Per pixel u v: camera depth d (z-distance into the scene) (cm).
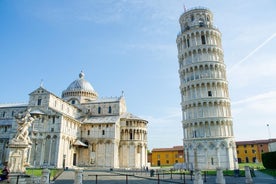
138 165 9088
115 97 10712
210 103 7325
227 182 3478
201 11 8700
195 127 7300
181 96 8175
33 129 7450
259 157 14225
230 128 7169
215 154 6819
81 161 8744
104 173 5872
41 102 7906
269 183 3241
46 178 2767
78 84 10894
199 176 2758
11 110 9181
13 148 3584
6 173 2842
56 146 7362
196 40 8225
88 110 10212
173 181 3738
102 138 8775
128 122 9494
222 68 7912
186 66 8025
